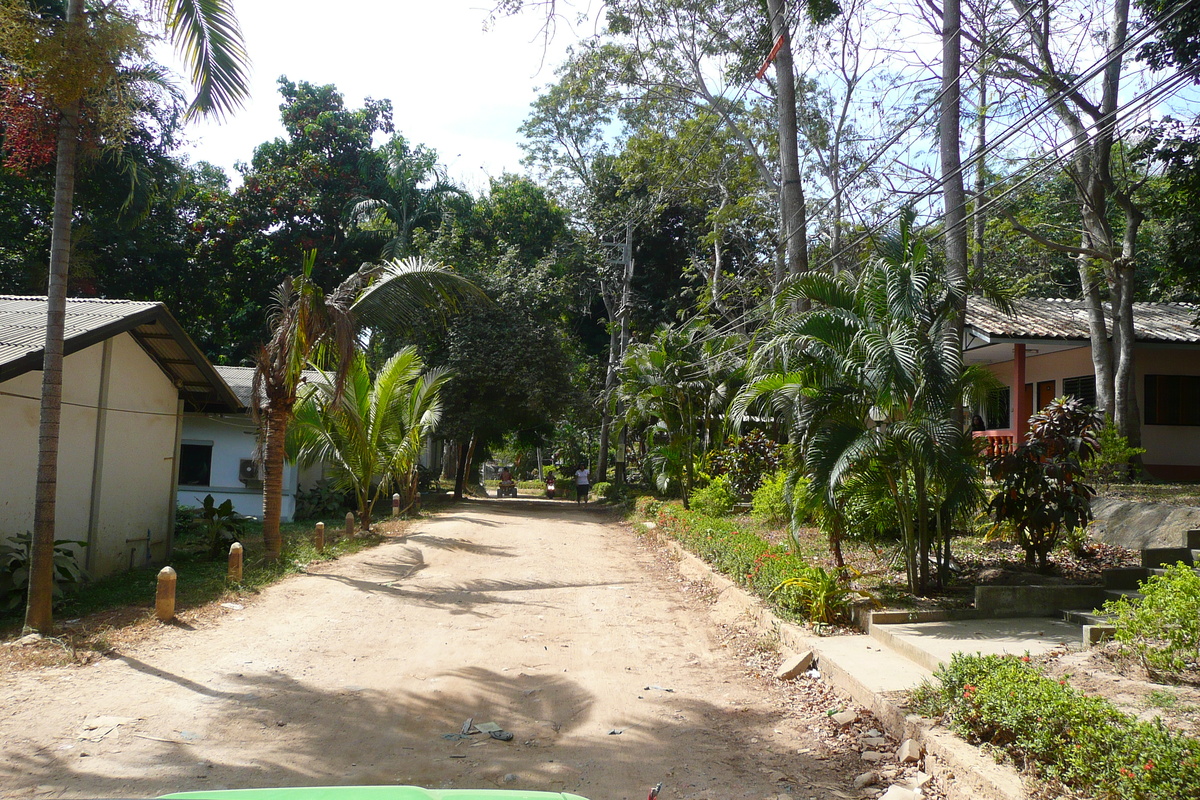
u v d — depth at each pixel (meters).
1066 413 10.15
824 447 9.03
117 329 11.44
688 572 13.38
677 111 23.19
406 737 5.79
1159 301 21.42
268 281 32.41
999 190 17.11
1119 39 14.13
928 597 9.26
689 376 21.58
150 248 27.84
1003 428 21.59
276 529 13.26
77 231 25.16
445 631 9.06
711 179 24.42
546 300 29.72
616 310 37.47
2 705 6.06
